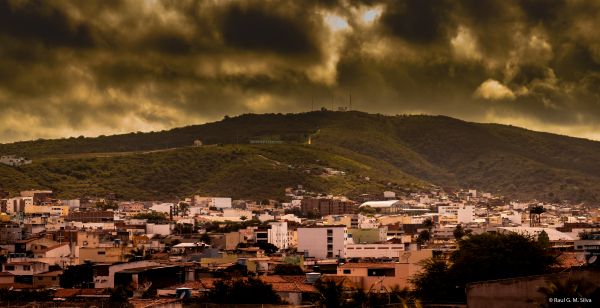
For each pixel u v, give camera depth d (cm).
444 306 14700
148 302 17625
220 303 17450
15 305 17750
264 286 18012
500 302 11488
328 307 15938
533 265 17250
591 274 11069
